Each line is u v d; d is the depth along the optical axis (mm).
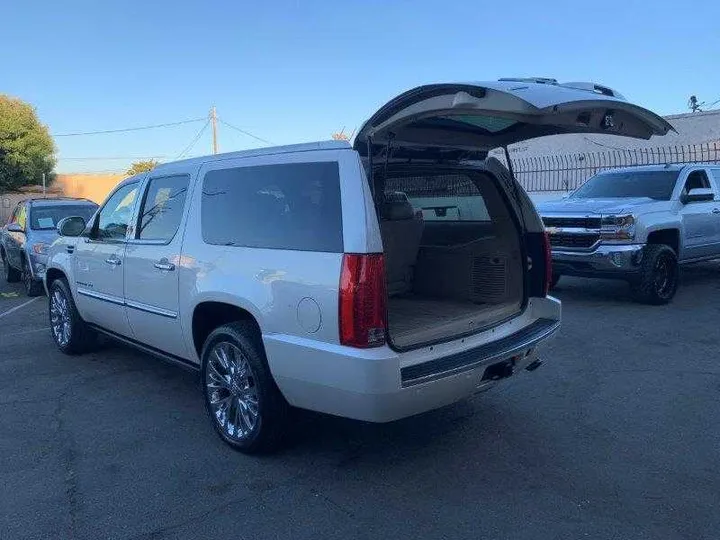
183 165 5023
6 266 13602
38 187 38906
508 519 3520
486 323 4480
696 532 3367
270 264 3967
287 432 4289
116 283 5617
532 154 18766
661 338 7336
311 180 3875
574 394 5492
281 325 3869
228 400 4492
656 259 9039
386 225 5035
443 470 4117
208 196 4613
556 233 9344
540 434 4664
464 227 5215
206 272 4441
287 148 4117
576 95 3639
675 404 5227
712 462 4180
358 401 3557
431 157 4484
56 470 4168
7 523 3531
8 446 4555
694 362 6375
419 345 3863
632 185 10602
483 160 4852
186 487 3928
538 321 4922
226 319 4660
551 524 3459
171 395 5637
